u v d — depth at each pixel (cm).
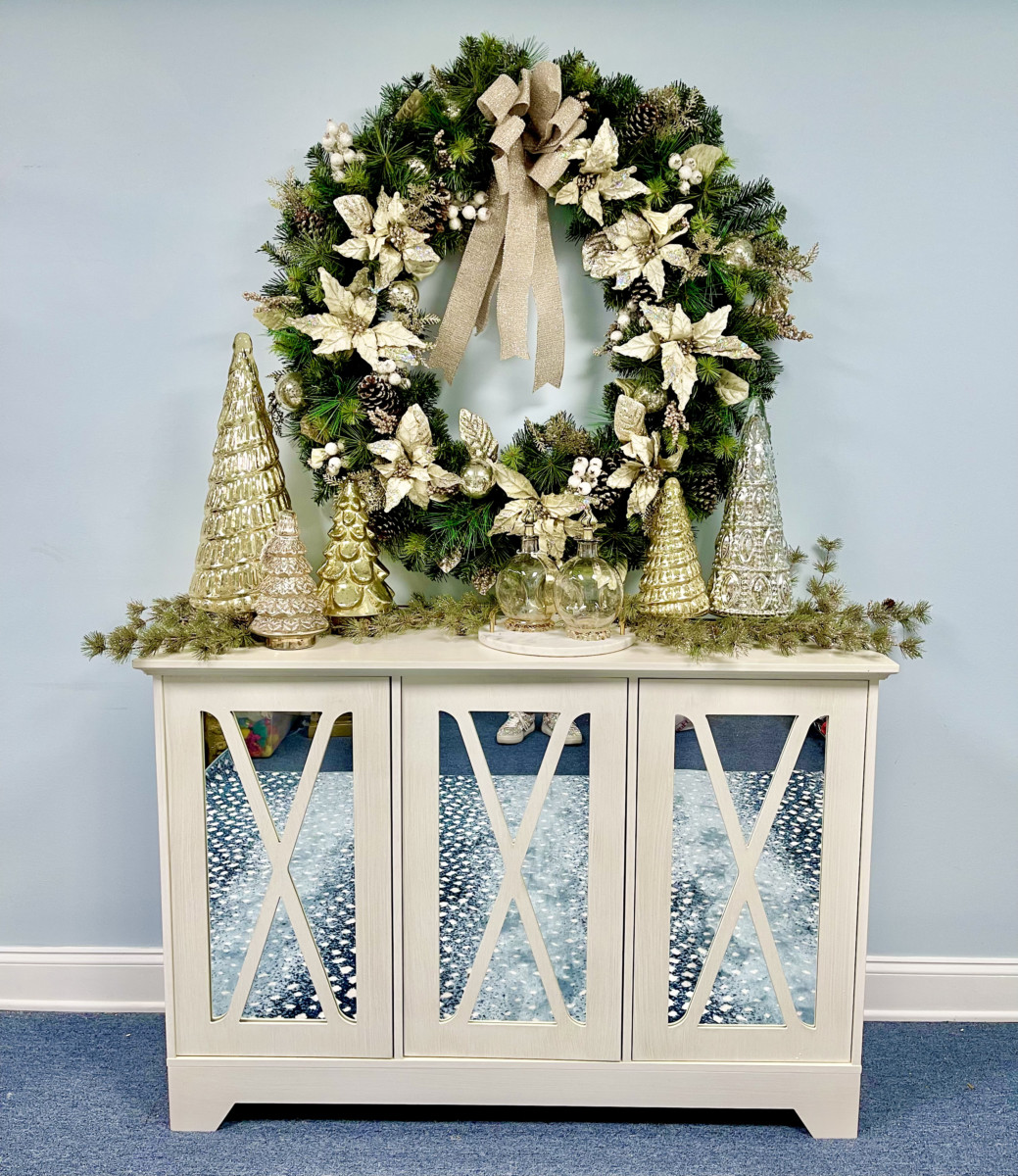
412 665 124
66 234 153
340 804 131
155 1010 167
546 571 134
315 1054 136
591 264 141
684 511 139
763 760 129
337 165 136
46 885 167
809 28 148
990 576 159
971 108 149
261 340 154
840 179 150
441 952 133
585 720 128
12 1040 158
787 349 154
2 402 157
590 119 140
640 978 134
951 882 165
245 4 148
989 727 162
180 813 130
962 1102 144
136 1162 130
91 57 149
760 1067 135
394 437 141
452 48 148
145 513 158
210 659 125
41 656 162
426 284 152
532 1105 140
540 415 155
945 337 154
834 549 153
